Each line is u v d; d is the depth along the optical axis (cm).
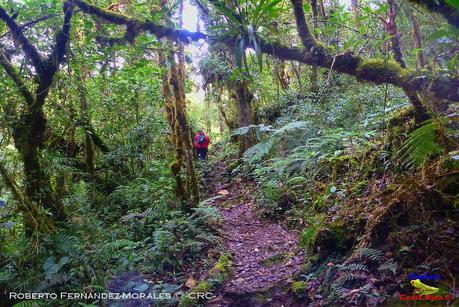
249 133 956
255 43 291
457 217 294
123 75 747
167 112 720
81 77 672
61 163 599
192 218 589
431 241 290
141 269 439
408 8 356
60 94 583
